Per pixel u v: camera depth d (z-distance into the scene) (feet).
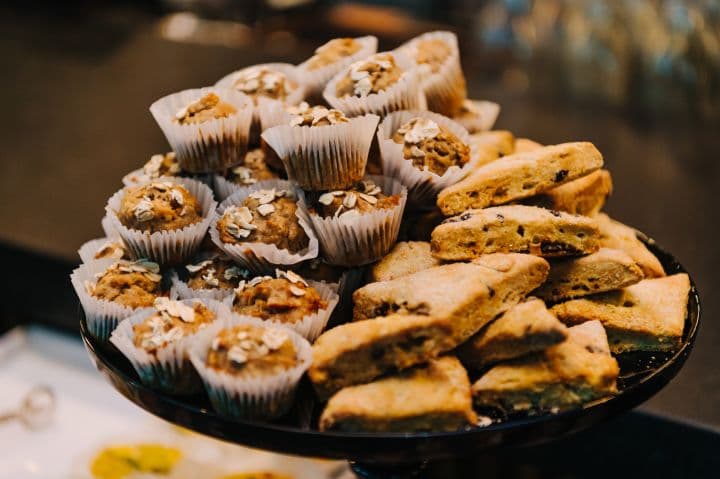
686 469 1.99
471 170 1.84
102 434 2.32
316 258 1.80
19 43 3.95
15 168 2.91
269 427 1.54
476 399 1.59
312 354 1.60
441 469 2.41
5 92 3.48
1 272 2.58
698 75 3.18
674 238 2.49
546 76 3.40
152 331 1.65
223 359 1.58
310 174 1.78
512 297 1.65
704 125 3.17
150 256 1.81
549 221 1.72
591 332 1.67
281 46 4.15
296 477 2.22
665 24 3.20
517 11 3.62
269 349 1.59
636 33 3.24
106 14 4.33
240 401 1.58
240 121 1.87
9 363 2.52
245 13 4.30
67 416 2.37
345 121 1.75
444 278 1.65
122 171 2.86
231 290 1.77
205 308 1.72
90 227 2.59
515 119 3.15
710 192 2.71
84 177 2.84
